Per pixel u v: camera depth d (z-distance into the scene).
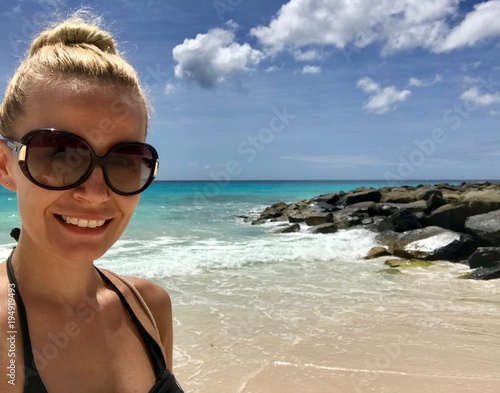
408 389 1.43
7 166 0.41
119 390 0.43
